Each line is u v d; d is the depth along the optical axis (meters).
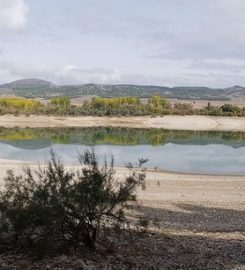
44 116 104.62
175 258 8.54
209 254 8.98
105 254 8.38
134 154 42.06
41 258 7.81
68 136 65.12
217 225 12.83
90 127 92.38
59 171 8.55
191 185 21.91
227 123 103.94
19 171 23.09
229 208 16.22
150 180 22.75
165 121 104.81
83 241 8.49
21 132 72.94
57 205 8.04
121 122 103.00
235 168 33.72
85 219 8.32
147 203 16.23
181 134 77.00
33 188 8.65
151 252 8.88
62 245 8.36
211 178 25.38
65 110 111.19
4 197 8.69
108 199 8.41
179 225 12.46
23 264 7.58
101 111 110.94
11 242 8.65
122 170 25.59
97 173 8.48
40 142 53.47
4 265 7.50
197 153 44.81
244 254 9.03
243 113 112.75
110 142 56.00
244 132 87.81
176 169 32.16
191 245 9.77
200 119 106.69
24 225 8.05
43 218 7.91
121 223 9.90
